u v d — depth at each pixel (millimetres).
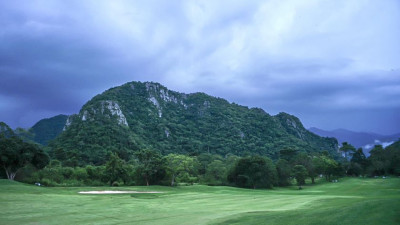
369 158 135000
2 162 57344
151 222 20594
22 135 66750
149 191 53844
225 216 22531
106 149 161875
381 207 16688
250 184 89750
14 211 23953
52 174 66812
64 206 27812
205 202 34969
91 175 74750
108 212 25203
